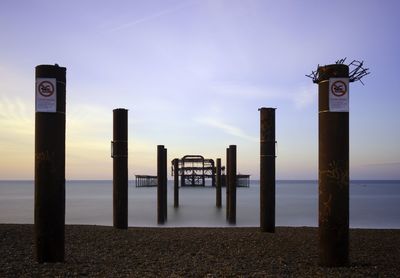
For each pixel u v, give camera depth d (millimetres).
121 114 17500
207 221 31766
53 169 10102
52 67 10062
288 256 11633
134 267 9977
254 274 9211
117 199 17484
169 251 12250
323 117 10164
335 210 10078
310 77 10531
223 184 100875
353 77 10414
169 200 60781
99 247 12695
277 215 38844
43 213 10133
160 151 32375
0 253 11375
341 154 10023
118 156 17547
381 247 13188
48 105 10031
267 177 17172
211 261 10875
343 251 10102
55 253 10242
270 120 17312
